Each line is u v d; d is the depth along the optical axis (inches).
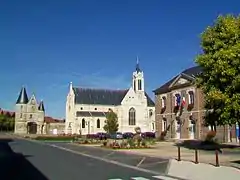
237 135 1528.1
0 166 709.9
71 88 3722.9
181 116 1926.7
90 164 776.3
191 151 1159.0
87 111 3609.7
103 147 1437.0
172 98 2030.0
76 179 529.7
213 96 881.5
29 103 4601.4
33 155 1014.4
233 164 717.9
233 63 832.3
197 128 1782.7
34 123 4581.7
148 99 3890.3
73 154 1085.8
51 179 527.8
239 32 924.0
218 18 993.5
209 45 1001.5
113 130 3334.2
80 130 3506.4
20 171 625.9
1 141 2090.3
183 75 1931.6
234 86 824.9
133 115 3673.7
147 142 1528.1
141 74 3860.7
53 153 1112.2
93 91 3772.1
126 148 1338.6
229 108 832.3
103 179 533.6
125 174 603.5
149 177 568.4
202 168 658.8
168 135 2033.7
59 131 4276.6
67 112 3754.9
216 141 1584.6
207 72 986.7
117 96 3828.7
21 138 2753.4
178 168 673.6
